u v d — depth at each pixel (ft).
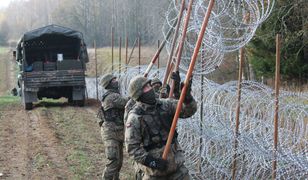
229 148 24.66
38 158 33.76
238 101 23.27
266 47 63.52
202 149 26.02
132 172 29.45
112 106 24.91
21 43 62.85
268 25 60.23
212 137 25.02
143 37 141.90
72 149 36.47
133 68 44.70
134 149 16.56
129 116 16.92
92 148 36.81
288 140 21.99
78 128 45.70
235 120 24.11
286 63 61.93
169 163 16.78
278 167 21.35
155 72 33.91
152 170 16.90
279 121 22.53
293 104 21.63
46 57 67.46
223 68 63.16
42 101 71.15
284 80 63.52
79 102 62.85
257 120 23.40
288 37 59.47
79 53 63.98
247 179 23.07
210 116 25.55
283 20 59.26
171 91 18.34
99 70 124.36
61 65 62.34
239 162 24.79
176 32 23.66
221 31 22.41
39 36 61.62
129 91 16.90
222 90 25.59
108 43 211.82
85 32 226.17
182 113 17.42
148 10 139.33
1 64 159.12
